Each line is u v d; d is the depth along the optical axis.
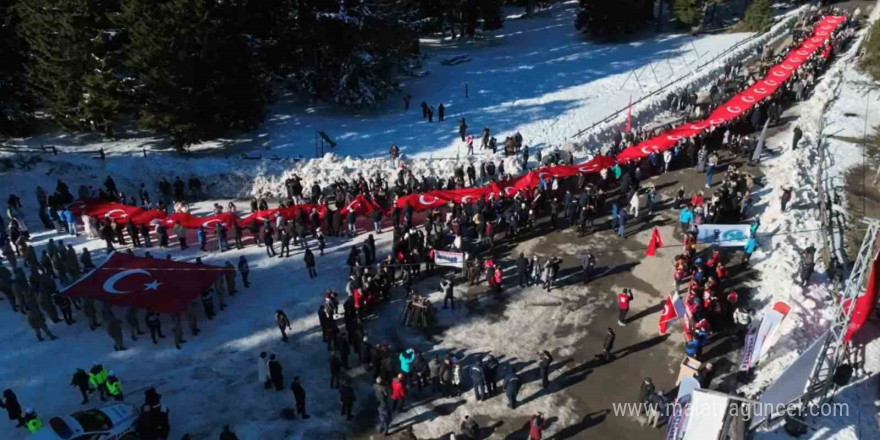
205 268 24.77
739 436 16.09
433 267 27.23
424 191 31.92
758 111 36.44
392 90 44.34
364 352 21.50
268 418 19.80
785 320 22.11
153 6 35.19
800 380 17.55
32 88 37.84
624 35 60.06
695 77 46.38
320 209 29.98
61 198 30.84
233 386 21.09
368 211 29.80
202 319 24.44
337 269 27.53
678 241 28.16
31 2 35.72
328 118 42.28
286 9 40.75
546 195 31.33
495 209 29.39
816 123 36.31
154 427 18.28
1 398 20.36
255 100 38.81
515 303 25.02
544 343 22.91
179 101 35.47
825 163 32.50
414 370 20.59
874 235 16.64
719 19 62.66
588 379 21.17
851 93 39.97
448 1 58.31
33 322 22.70
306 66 43.75
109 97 36.66
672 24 62.72
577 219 29.80
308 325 24.06
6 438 18.95
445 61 53.91
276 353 22.58
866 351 20.95
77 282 23.94
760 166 33.41
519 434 19.09
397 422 19.66
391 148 34.97
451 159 35.31
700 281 24.00
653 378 21.12
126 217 29.52
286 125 41.19
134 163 35.22
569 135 38.75
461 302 25.12
